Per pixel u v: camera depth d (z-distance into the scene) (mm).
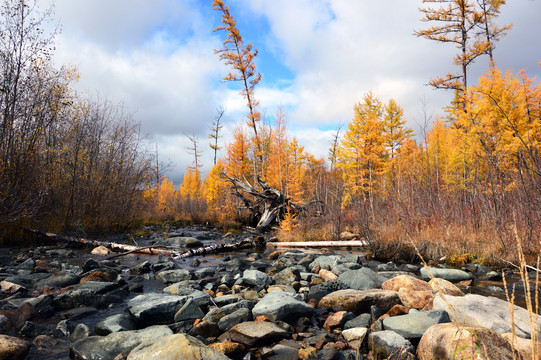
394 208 11078
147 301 4820
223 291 6234
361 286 6004
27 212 10039
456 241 9109
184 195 42406
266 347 3713
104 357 3301
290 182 21969
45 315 4523
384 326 3963
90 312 4750
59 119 11547
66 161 12742
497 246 8312
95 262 7449
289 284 6617
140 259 9188
